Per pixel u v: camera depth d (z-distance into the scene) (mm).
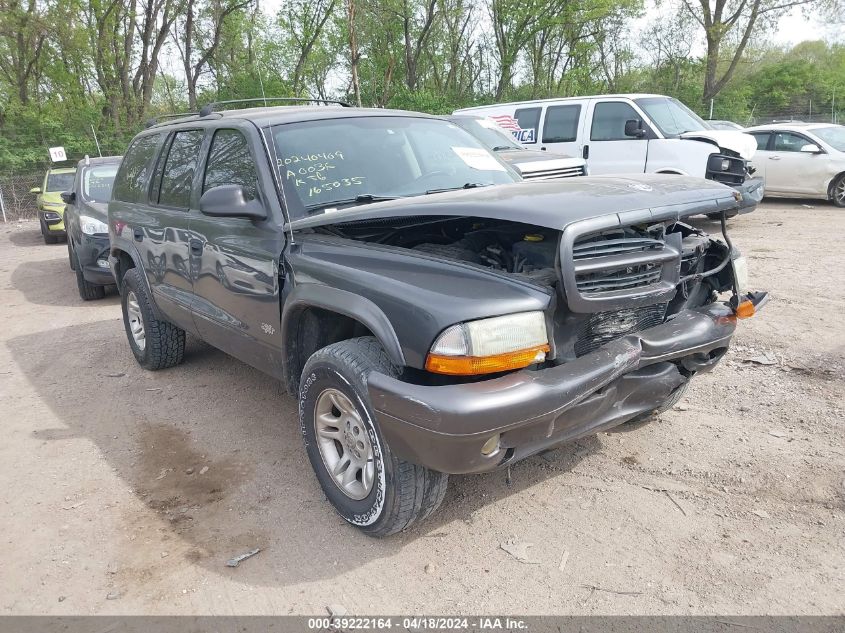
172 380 5422
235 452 4094
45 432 4539
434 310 2557
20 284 10312
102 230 8156
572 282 2619
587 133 11234
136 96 30141
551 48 36906
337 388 2998
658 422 4117
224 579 2904
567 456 3773
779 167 13391
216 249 3977
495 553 2969
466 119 10781
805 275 7332
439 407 2467
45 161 23672
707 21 33594
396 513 2887
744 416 4121
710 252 3475
